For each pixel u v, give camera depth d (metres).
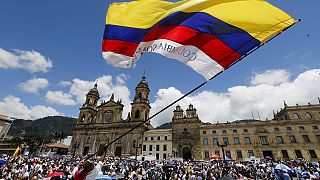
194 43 5.69
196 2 6.26
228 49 5.28
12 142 106.88
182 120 76.12
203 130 72.12
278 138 64.56
